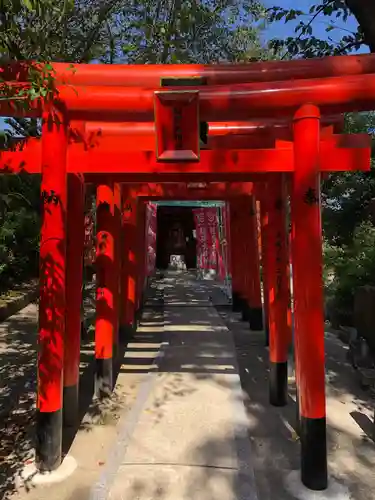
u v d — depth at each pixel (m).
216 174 5.28
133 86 3.66
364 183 9.31
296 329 3.58
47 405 3.62
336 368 6.51
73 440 4.22
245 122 4.46
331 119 4.52
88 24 6.15
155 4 6.37
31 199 11.79
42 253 3.66
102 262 5.46
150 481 3.45
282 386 5.09
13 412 4.97
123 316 7.90
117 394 5.46
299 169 3.54
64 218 3.72
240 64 3.68
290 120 3.82
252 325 9.15
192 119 3.51
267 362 6.85
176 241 22.66
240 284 11.01
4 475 3.60
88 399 5.35
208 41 7.07
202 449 3.96
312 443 3.40
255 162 3.65
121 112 3.68
